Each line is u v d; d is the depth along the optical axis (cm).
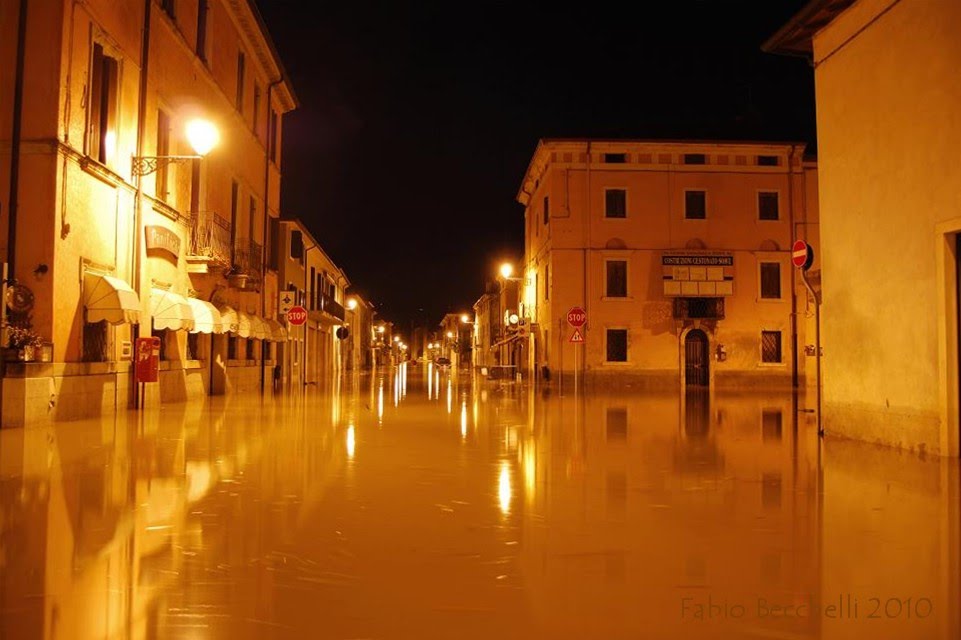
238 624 385
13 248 1301
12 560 495
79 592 433
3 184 1309
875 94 1102
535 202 4459
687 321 3678
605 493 741
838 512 652
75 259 1378
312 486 770
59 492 720
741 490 757
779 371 3688
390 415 1705
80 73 1388
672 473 866
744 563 498
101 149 1522
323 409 1856
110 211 1523
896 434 1052
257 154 2825
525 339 4797
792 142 3725
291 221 3506
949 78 945
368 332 9744
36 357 1260
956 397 950
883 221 1083
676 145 3706
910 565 492
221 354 2355
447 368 9331
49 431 1199
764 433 1335
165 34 1830
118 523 600
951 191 940
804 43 1327
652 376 3662
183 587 444
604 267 3694
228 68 2397
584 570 481
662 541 554
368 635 372
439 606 413
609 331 3681
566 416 1727
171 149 1897
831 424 1238
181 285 1977
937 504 684
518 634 374
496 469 893
